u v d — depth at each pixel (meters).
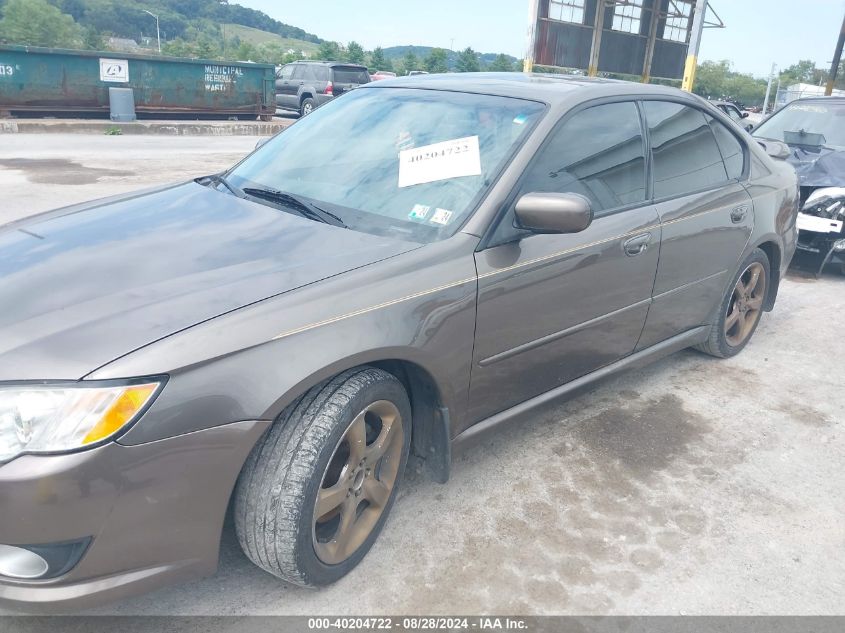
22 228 2.69
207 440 1.83
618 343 3.29
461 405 2.58
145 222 2.61
